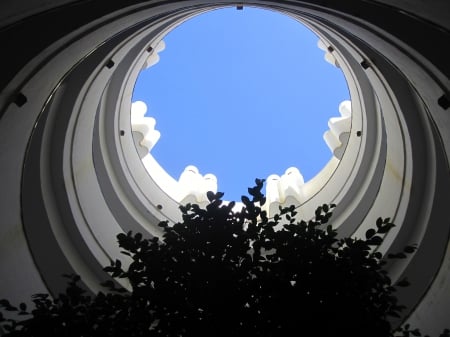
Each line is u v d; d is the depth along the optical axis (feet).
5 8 21.36
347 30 32.22
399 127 40.68
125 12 29.30
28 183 38.06
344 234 50.06
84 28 27.43
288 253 22.47
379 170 48.39
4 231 33.30
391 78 36.22
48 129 37.86
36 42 25.09
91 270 43.96
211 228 22.99
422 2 22.03
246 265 22.00
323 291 21.03
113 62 40.63
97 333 20.56
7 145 28.48
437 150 36.81
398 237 42.16
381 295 21.91
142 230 51.34
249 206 23.99
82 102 40.57
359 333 20.03
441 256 39.96
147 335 20.67
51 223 40.22
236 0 33.73
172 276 21.75
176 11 38.09
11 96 25.66
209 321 20.22
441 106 26.63
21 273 36.24
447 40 23.30
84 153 45.42
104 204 48.80
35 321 20.47
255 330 20.10
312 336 19.86
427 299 40.57
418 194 40.45
